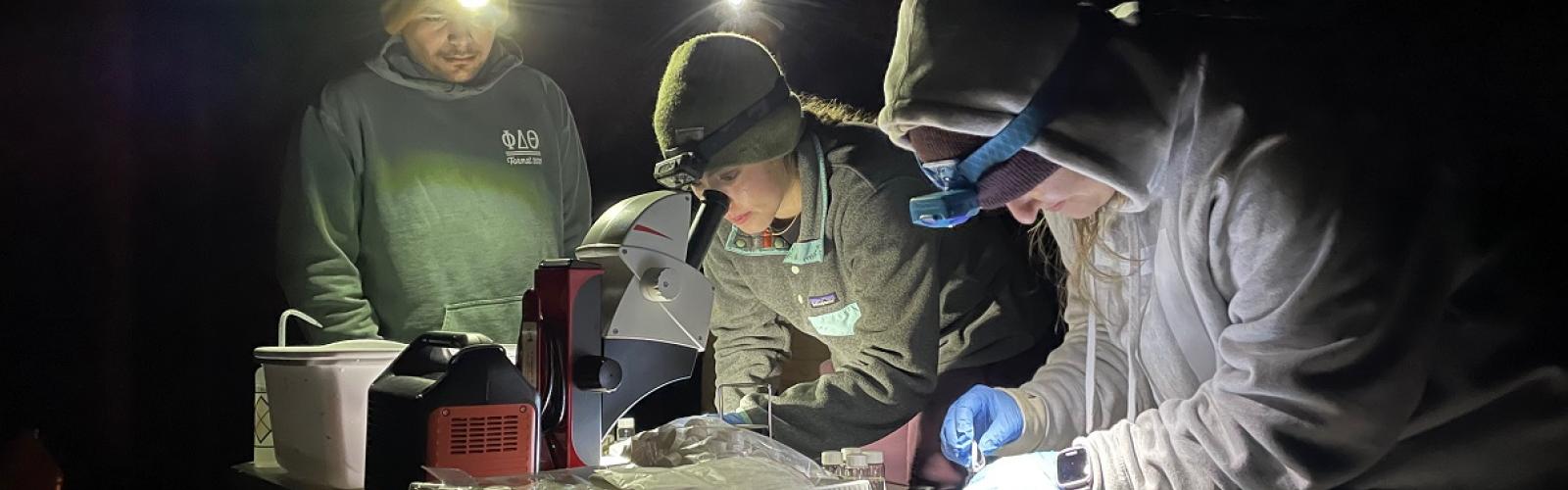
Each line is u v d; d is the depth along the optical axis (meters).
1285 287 1.28
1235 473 1.31
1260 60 1.31
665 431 1.52
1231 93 1.30
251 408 3.41
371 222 2.55
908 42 1.34
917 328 1.90
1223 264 1.36
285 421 1.78
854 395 1.89
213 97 3.35
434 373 1.42
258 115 3.37
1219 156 1.31
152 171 3.31
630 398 1.56
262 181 3.38
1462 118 1.33
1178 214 1.38
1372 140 1.25
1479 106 1.35
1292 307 1.26
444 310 2.61
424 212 2.58
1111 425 1.73
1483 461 1.39
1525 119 1.37
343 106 2.50
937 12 1.32
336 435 1.67
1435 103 1.32
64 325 3.23
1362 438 1.26
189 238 3.36
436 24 2.53
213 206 3.37
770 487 1.30
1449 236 1.27
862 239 1.91
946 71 1.29
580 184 2.90
